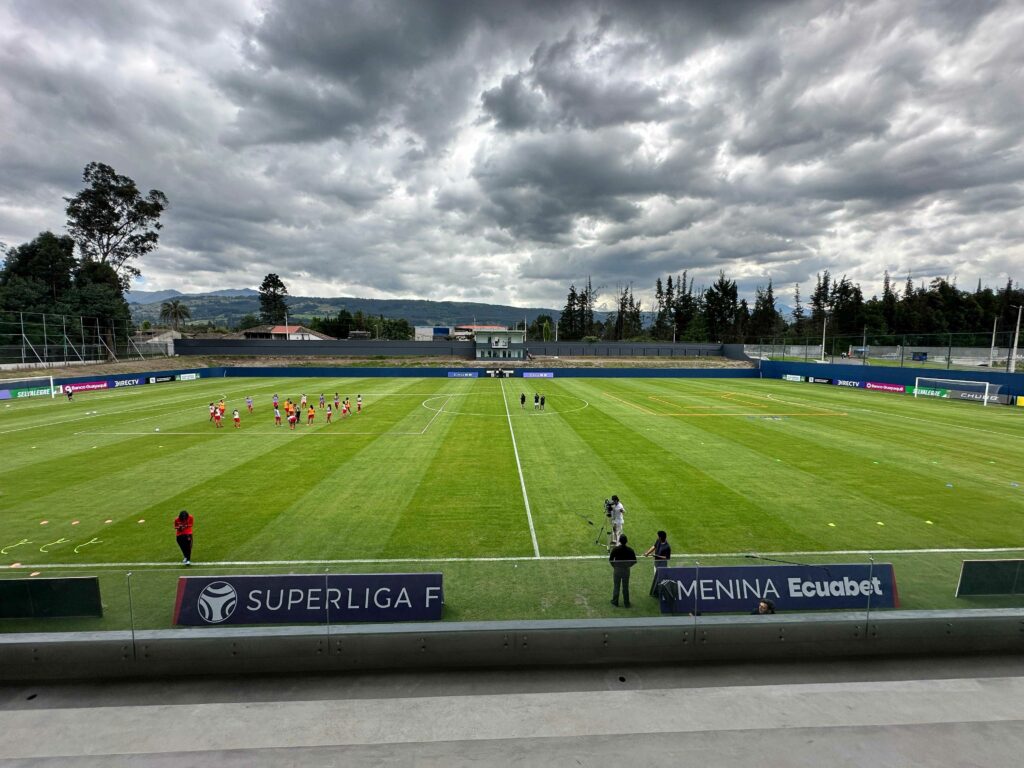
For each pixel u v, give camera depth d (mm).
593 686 7867
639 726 6969
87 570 12164
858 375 57438
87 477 19781
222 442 26344
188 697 7602
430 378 68250
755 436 28422
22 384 44938
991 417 35875
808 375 64812
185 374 64562
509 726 6957
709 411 38344
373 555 12953
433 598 9086
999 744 6664
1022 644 8836
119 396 46438
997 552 13125
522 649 8281
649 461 22578
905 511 16250
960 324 101625
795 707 7387
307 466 21531
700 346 91438
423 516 15680
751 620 8500
